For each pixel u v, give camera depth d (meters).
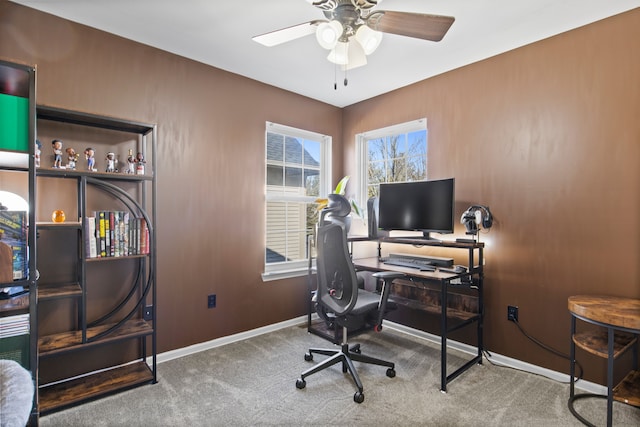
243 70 2.91
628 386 1.80
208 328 2.80
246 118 3.05
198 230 2.74
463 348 2.79
